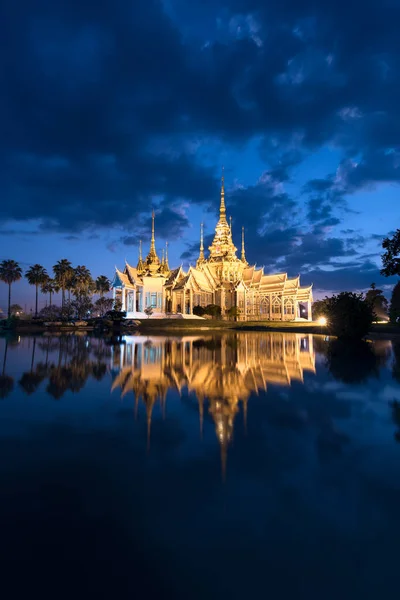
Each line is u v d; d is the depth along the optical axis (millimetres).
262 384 13344
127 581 3566
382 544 4070
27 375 15133
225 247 110625
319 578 3578
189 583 3537
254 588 3451
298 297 107500
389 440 7406
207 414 9375
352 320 36094
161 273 97000
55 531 4352
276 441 7359
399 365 18094
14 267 94938
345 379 14289
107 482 5570
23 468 6082
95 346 29562
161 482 5570
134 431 8023
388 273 27047
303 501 5008
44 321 64625
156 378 14609
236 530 4344
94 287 107312
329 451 6828
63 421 8758
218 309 90312
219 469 6035
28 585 3516
